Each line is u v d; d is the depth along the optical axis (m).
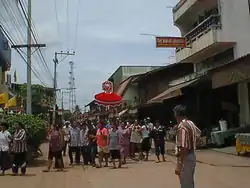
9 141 14.58
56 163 16.08
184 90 24.48
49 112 57.25
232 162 16.03
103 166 17.12
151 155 21.52
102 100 23.94
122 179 12.93
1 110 24.55
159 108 35.69
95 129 18.19
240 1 23.14
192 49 26.50
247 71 16.92
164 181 12.22
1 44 31.66
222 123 22.67
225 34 23.11
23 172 14.44
